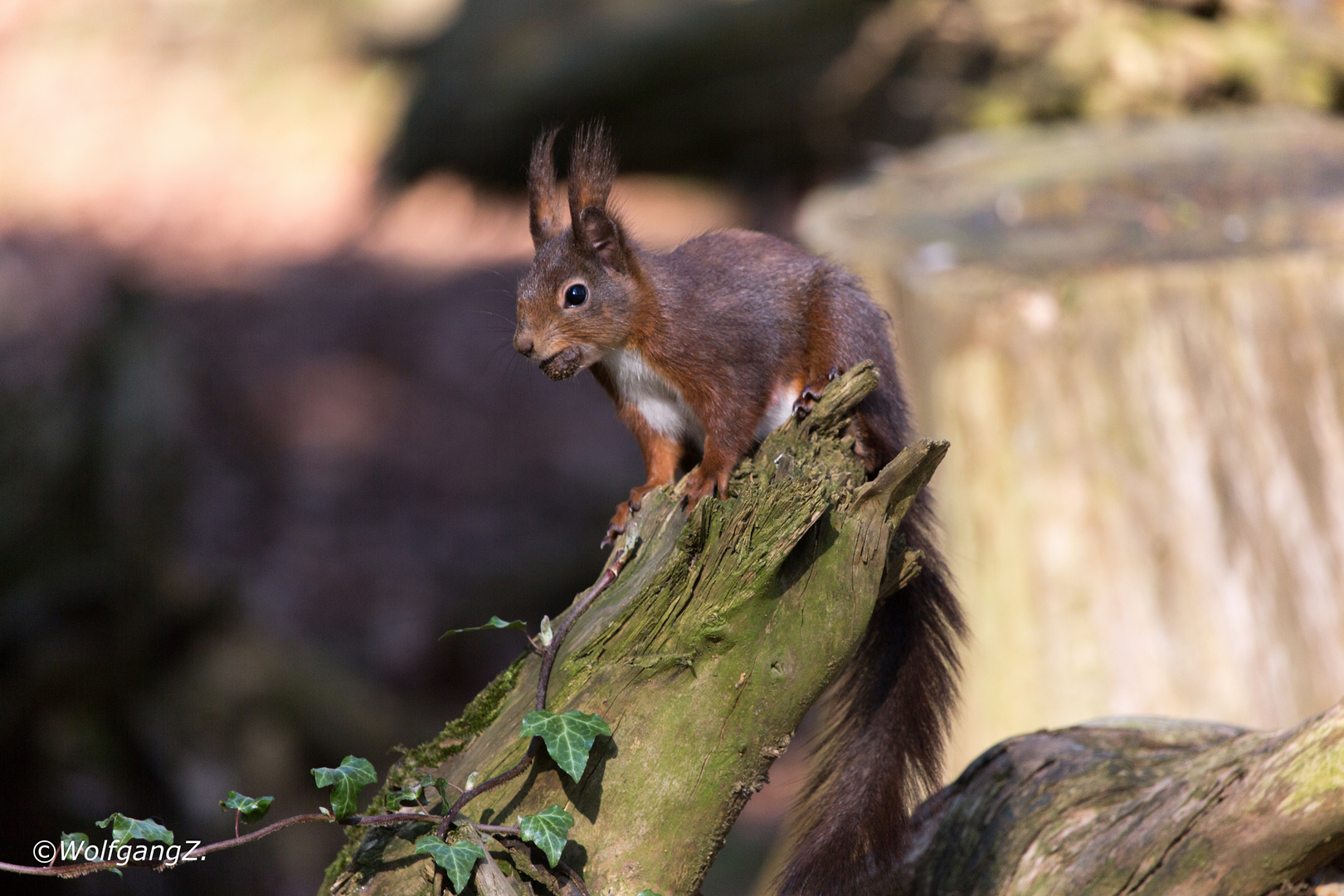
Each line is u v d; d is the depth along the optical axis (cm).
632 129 2652
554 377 594
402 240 2758
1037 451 830
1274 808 403
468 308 2456
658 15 2564
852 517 421
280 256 2689
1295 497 815
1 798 1048
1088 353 823
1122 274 828
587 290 579
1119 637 823
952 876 501
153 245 2744
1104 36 1792
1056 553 834
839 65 2273
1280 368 816
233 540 1803
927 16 2075
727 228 659
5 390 1173
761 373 579
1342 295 813
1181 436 820
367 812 440
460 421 2147
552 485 1984
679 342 570
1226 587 817
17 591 1091
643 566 461
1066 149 1202
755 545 411
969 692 862
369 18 3375
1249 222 937
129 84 3375
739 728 412
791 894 484
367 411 2158
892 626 562
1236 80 1711
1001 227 988
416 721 1335
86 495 1141
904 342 925
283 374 2241
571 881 403
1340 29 1738
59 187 3017
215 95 3284
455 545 1847
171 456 1216
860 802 507
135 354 1270
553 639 436
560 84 2667
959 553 872
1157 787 462
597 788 411
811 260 612
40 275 2505
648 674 416
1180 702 815
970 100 1964
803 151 2483
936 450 414
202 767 1138
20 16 3631
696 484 558
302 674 1258
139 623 1138
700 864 414
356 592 1748
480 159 2788
